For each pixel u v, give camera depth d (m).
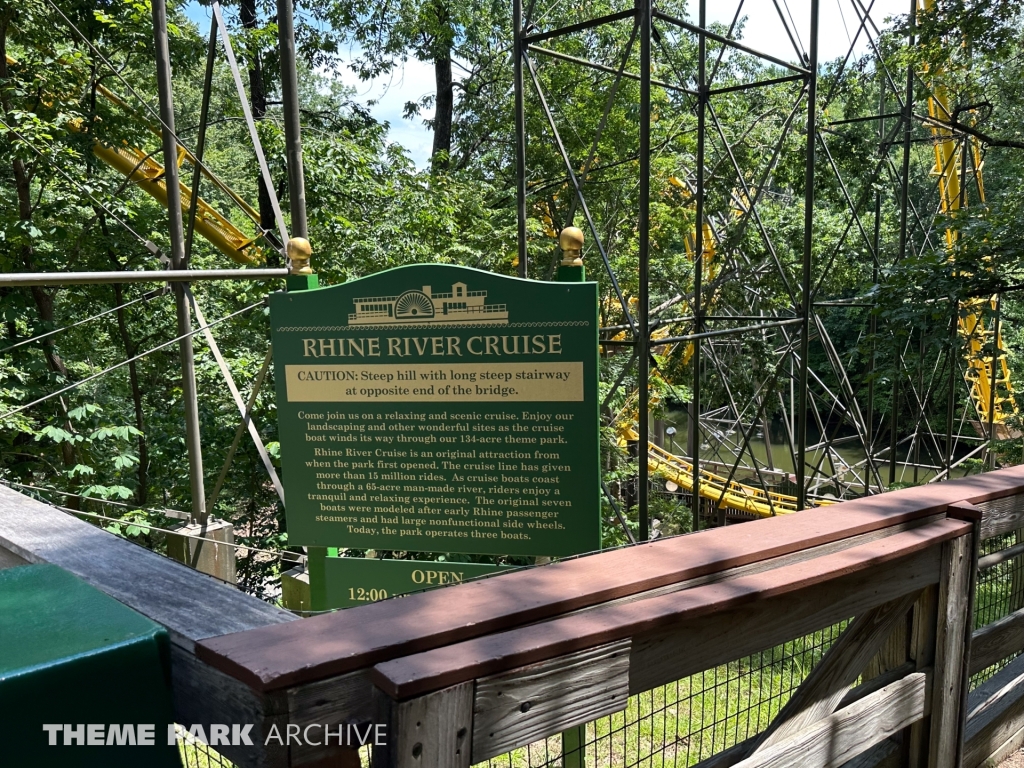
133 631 1.12
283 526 9.97
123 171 11.74
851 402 15.52
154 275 5.16
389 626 1.27
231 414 10.91
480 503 3.10
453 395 3.04
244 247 12.16
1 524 1.87
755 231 16.34
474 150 19.27
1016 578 3.30
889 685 2.18
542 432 3.01
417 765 1.15
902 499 2.32
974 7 10.34
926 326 9.57
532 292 2.93
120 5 10.85
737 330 8.76
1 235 9.77
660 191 16.38
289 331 3.14
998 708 2.84
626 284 16.41
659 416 17.69
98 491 8.07
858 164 14.72
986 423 15.48
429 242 12.69
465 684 1.19
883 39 12.04
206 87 6.43
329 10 17.08
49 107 10.52
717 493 19.02
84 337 12.29
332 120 16.34
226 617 1.34
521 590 1.45
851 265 18.41
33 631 1.13
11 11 9.73
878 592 2.00
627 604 1.48
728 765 1.88
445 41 17.81
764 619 1.71
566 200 16.98
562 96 16.39
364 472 3.17
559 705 1.31
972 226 9.40
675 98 18.53
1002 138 13.36
